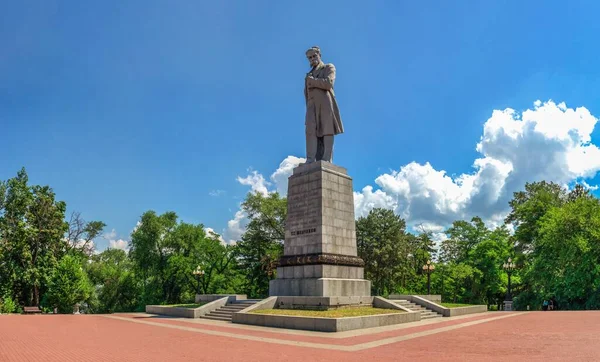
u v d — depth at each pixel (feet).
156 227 211.20
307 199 95.91
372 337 58.13
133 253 214.07
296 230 96.37
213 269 226.58
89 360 40.50
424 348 47.60
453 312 102.06
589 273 132.46
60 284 167.53
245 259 201.46
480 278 222.89
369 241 199.21
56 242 183.83
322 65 106.63
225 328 71.77
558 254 140.67
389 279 196.34
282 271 95.91
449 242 247.50
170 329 71.61
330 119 102.22
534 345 48.67
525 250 184.03
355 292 92.43
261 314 76.28
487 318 93.97
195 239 220.84
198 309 96.43
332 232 93.76
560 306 143.43
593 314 101.60
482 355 42.14
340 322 64.95
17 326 80.79
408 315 81.51
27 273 168.55
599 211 138.00
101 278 238.48
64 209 188.96
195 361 39.65
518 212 182.19
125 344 52.42
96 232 221.25
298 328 68.95
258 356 42.27
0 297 163.32
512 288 222.89
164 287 224.94
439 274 232.94
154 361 39.75
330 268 90.02
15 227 172.86
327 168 96.27
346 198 98.84
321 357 41.47
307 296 86.38
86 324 84.38
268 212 191.21
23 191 179.63
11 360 40.78
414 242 238.27
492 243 221.87
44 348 49.44
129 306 230.27
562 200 185.57
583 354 41.68
